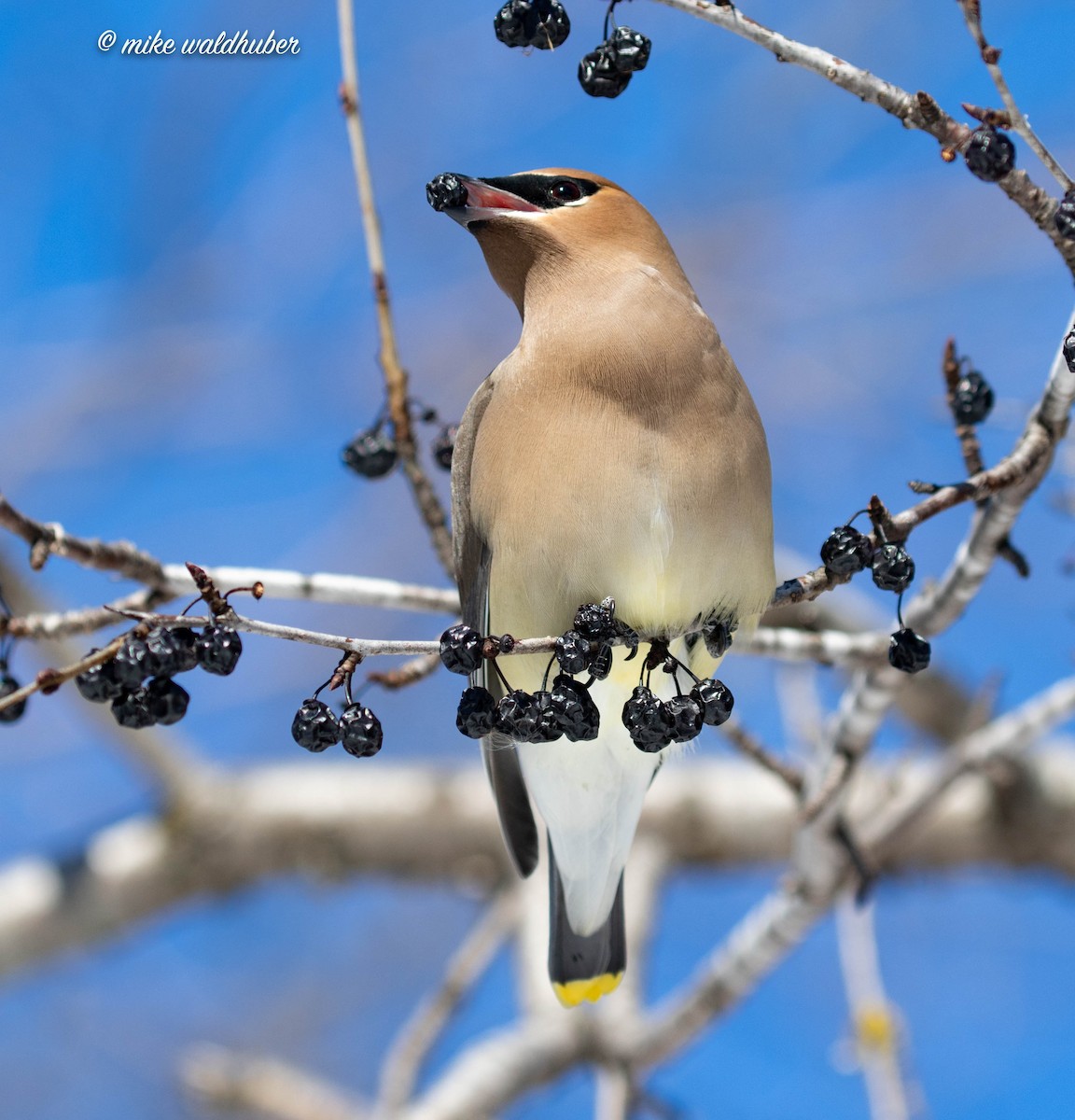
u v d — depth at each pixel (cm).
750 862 1508
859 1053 1217
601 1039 1295
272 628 707
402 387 1040
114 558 922
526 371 935
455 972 1323
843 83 751
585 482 902
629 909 1441
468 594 989
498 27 801
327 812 1516
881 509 828
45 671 695
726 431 916
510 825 1058
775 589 942
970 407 890
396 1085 1274
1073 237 744
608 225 990
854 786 1055
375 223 1036
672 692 973
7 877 1516
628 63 807
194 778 1512
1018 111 729
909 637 823
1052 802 1444
